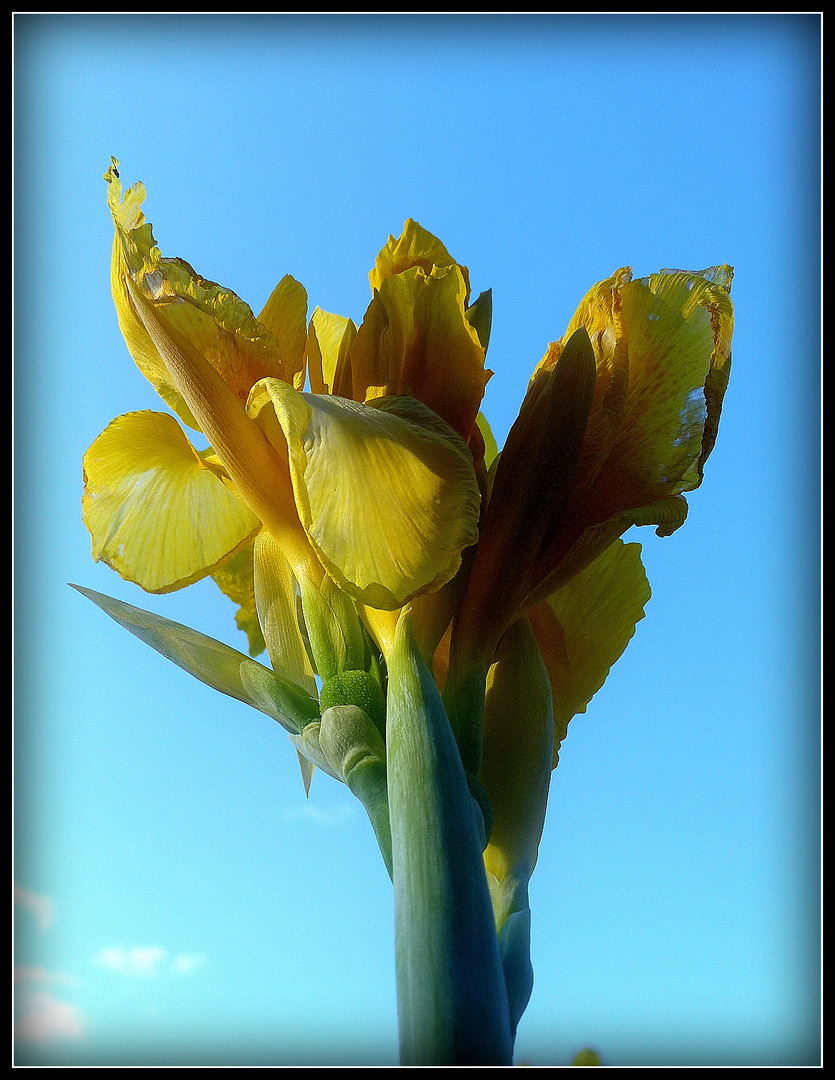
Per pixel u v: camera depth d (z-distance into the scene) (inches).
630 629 11.3
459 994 7.9
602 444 9.6
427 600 9.6
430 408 9.8
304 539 9.7
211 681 10.3
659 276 10.0
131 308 9.9
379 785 9.1
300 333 10.3
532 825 9.9
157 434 11.0
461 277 10.0
